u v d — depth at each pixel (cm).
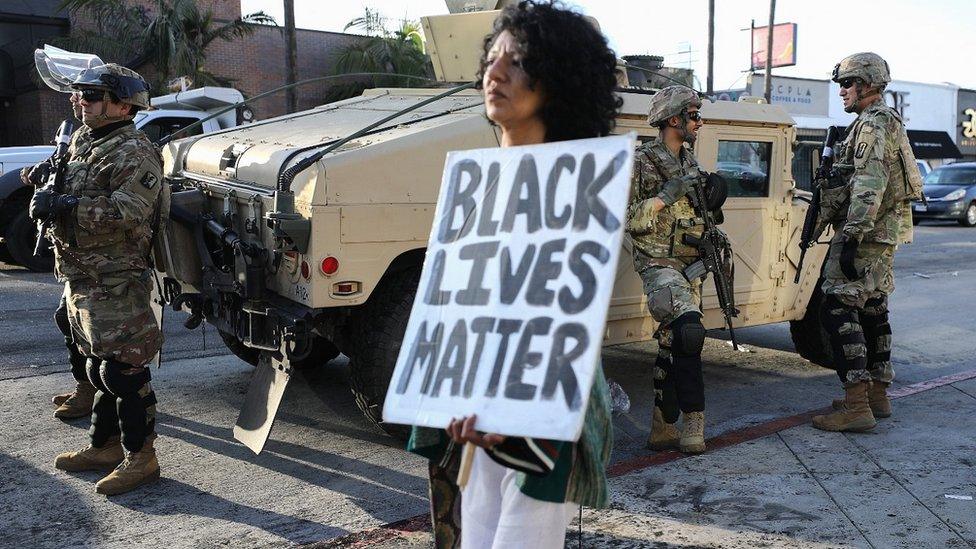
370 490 411
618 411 504
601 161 167
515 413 158
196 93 1070
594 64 186
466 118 450
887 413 514
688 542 344
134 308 394
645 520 365
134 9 1970
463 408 164
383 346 438
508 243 173
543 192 172
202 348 698
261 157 466
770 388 601
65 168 396
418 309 180
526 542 177
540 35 180
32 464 439
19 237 1053
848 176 489
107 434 431
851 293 475
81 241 381
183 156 585
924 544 341
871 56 479
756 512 373
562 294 162
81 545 350
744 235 573
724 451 454
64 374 609
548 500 176
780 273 598
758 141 577
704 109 544
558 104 184
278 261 432
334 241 410
